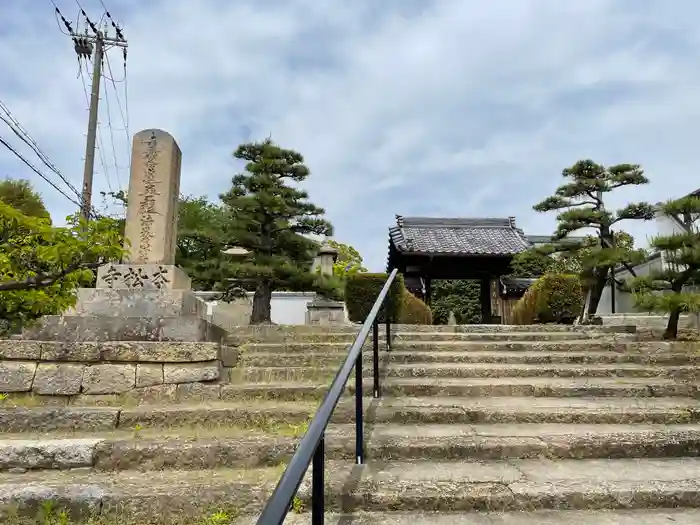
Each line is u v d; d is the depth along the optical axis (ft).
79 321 16.22
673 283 23.73
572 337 23.80
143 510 8.91
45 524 8.56
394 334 23.32
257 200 43.04
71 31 46.88
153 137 19.95
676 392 15.88
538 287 35.88
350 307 36.65
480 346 21.48
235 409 13.20
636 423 13.33
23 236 16.30
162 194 19.52
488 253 52.60
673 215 24.62
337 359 19.56
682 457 11.56
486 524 8.61
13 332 24.53
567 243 39.42
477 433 12.14
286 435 11.86
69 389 14.52
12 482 9.57
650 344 21.50
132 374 14.94
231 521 8.73
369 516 8.94
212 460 10.75
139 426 12.68
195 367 15.42
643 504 9.32
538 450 11.37
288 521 8.70
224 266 41.68
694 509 9.29
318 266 54.44
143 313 17.47
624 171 37.09
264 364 19.21
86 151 46.14
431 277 56.24
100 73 47.78
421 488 9.40
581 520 8.77
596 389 15.84
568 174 38.50
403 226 60.70
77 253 14.69
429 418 13.42
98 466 10.61
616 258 32.76
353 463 10.92
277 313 54.29
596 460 11.32
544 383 16.25
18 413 12.44
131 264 18.63
